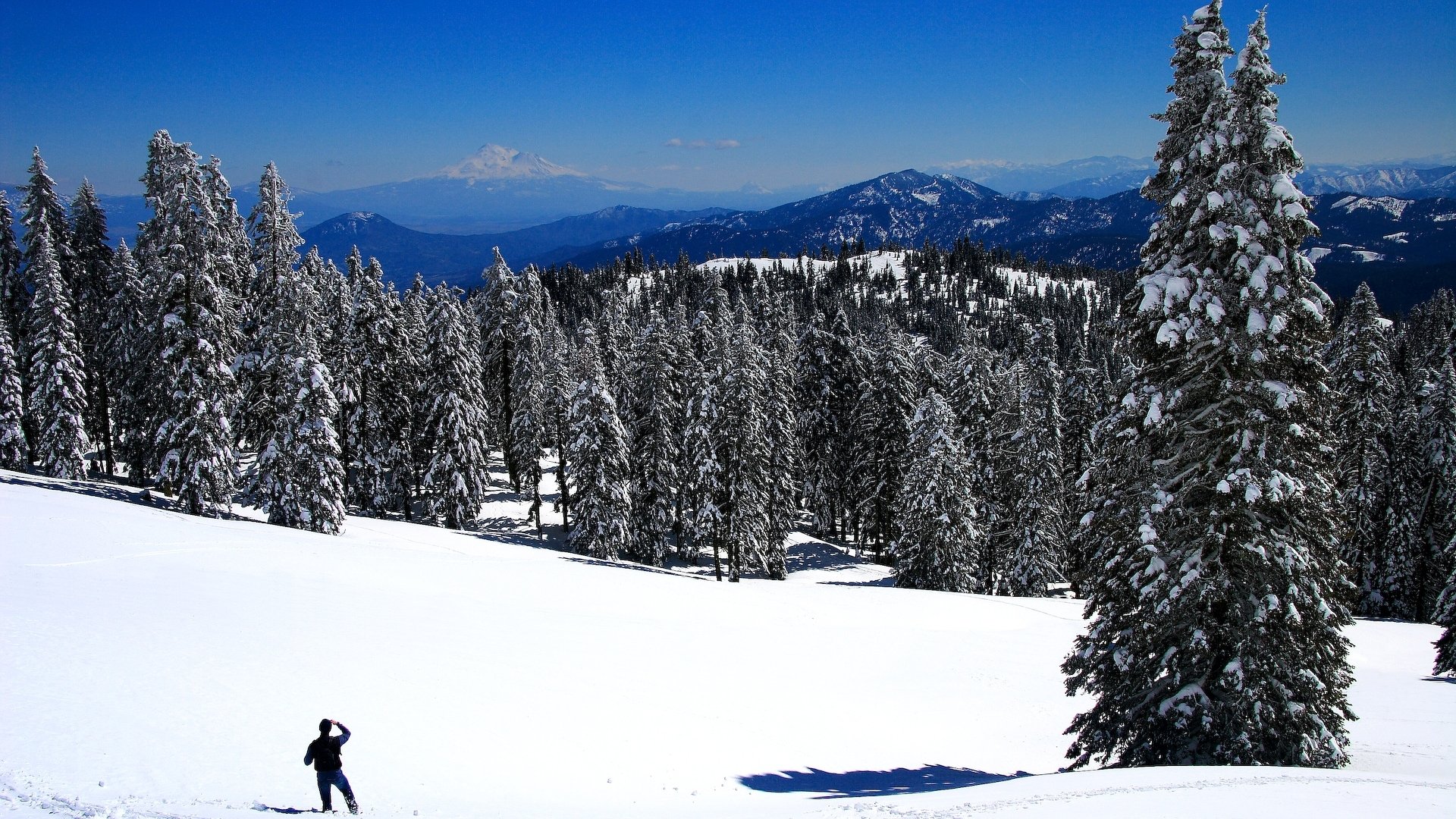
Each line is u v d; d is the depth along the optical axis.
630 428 54.38
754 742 19.34
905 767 19.09
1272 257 13.69
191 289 38.06
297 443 40.69
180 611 21.30
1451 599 27.94
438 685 19.06
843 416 57.22
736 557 45.66
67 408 44.56
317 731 15.13
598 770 15.96
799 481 58.38
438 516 51.69
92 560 25.62
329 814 11.24
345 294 51.00
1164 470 15.52
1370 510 43.16
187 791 11.69
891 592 39.28
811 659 27.11
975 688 25.91
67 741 12.71
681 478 49.78
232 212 49.62
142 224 44.16
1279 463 14.46
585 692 20.59
